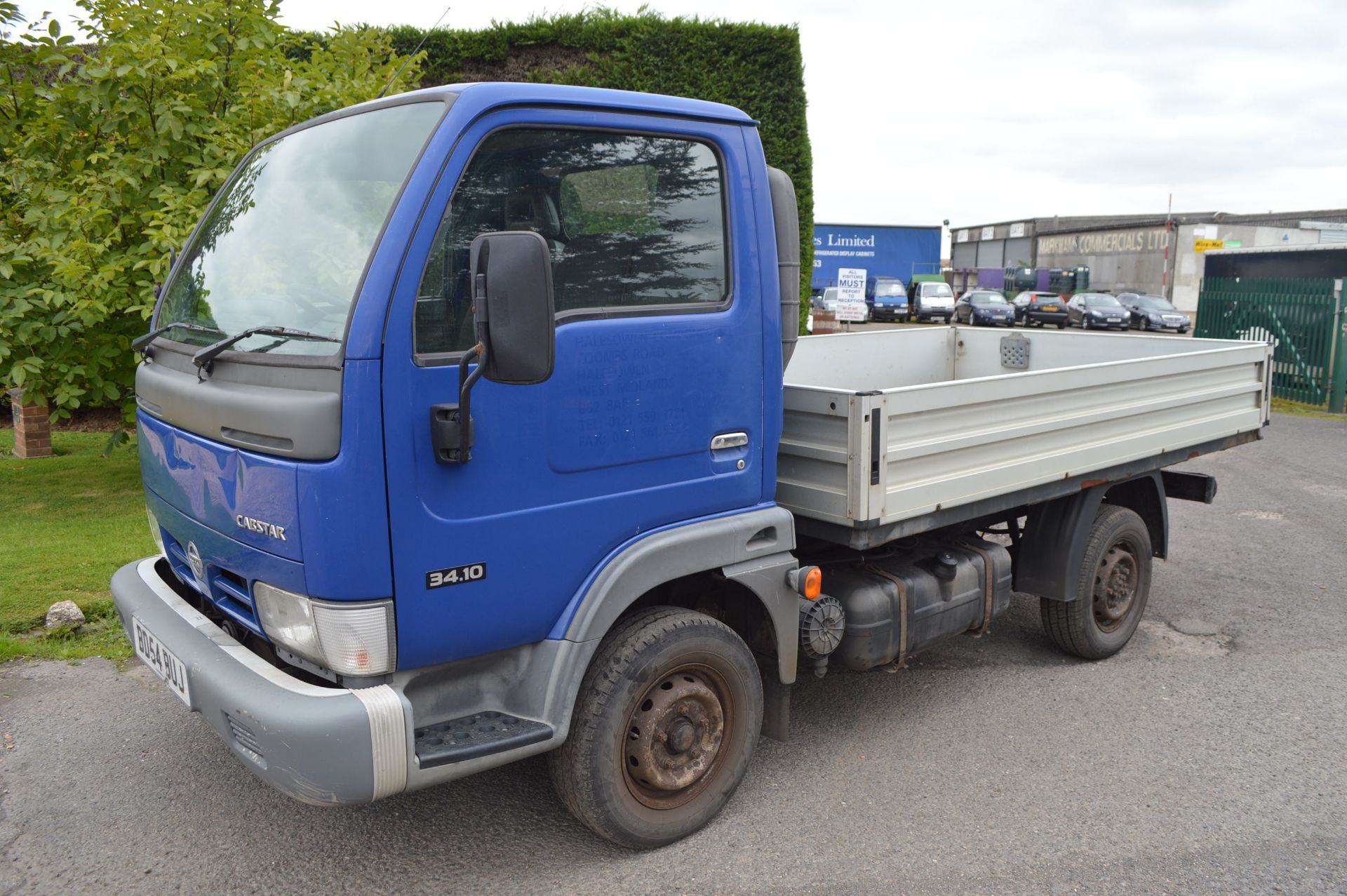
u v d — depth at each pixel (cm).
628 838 324
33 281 683
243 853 332
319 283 274
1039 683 487
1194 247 3991
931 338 682
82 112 708
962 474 387
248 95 672
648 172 309
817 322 3253
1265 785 383
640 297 309
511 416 277
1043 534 485
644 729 318
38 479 838
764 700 370
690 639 325
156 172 712
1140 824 354
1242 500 903
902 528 371
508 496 280
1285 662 515
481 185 274
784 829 350
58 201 664
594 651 301
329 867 325
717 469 330
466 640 278
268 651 316
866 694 473
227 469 278
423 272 260
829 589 396
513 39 1134
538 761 403
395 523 258
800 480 368
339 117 321
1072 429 441
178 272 358
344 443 250
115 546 629
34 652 484
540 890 313
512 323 242
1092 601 495
